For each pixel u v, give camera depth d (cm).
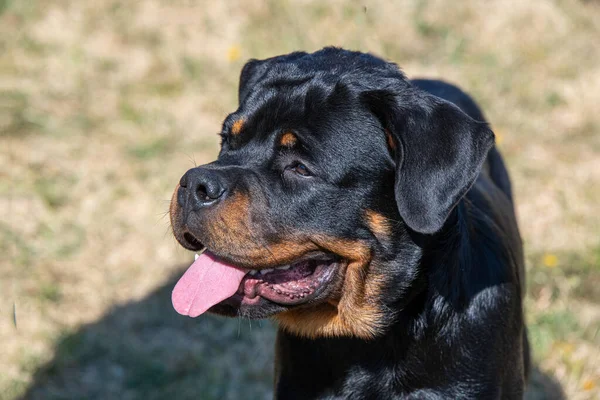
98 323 591
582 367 527
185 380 552
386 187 353
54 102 859
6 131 804
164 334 589
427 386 368
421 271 360
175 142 804
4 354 554
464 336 364
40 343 568
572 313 574
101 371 556
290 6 984
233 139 368
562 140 816
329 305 371
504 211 448
